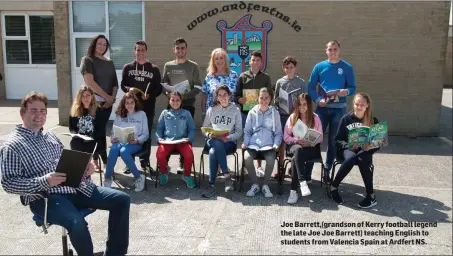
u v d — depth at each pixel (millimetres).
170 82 5844
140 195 4984
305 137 4766
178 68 5809
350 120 4891
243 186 5332
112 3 8641
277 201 4809
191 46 8367
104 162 5734
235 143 5297
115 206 3340
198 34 8320
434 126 8188
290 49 8219
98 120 5449
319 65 5566
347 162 4641
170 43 8391
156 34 8391
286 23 8141
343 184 5414
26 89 12555
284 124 5508
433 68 8023
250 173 4996
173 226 4137
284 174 5305
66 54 8719
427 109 8164
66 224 3059
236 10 8188
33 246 3758
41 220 3168
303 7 8062
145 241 3828
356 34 8047
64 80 8781
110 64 5895
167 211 4504
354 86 5520
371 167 4594
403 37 7969
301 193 4949
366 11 7953
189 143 5281
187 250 3666
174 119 5355
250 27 8203
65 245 3350
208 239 3871
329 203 4746
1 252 3635
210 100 5520
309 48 8180
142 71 5742
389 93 8172
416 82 8102
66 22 8633
